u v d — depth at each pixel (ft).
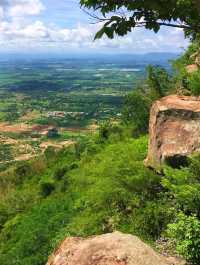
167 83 71.67
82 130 621.31
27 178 107.55
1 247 63.10
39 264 48.88
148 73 72.33
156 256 15.69
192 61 67.10
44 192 80.64
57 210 62.75
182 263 19.31
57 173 85.51
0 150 492.95
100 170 57.52
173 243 32.96
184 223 30.50
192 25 15.30
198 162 35.45
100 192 45.88
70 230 48.08
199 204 33.35
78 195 62.69
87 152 88.48
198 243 28.71
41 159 118.11
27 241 54.90
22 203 83.66
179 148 39.37
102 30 15.37
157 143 41.14
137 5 14.98
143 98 73.77
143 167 42.88
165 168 37.86
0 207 84.48
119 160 51.98
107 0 14.89
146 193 41.37
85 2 14.71
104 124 90.79
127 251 15.52
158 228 36.81
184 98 44.29
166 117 41.24
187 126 39.91
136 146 54.29
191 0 14.42
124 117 78.64
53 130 620.49
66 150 109.09
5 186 108.17
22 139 572.51
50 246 49.80
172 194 37.78
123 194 42.63
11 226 69.15
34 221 63.26
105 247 15.83
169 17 15.28
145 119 72.23
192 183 35.58
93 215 45.42
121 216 41.96
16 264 50.83
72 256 15.93
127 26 15.35
